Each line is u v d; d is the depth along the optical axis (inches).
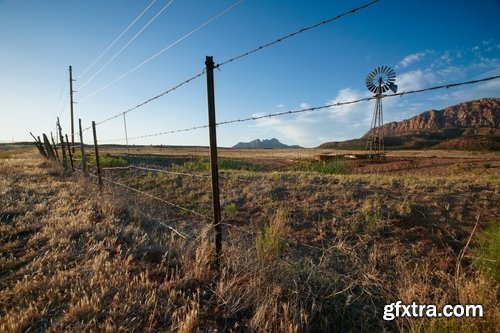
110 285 147.7
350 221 287.6
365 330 128.8
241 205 372.2
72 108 817.5
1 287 149.3
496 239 166.9
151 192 458.9
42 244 208.8
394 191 405.7
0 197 350.0
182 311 130.5
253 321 123.3
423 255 215.2
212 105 165.8
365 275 168.1
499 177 547.5
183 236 213.5
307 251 225.3
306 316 121.7
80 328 114.2
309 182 504.1
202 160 1176.8
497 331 104.6
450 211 309.4
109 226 241.3
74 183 459.8
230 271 169.2
